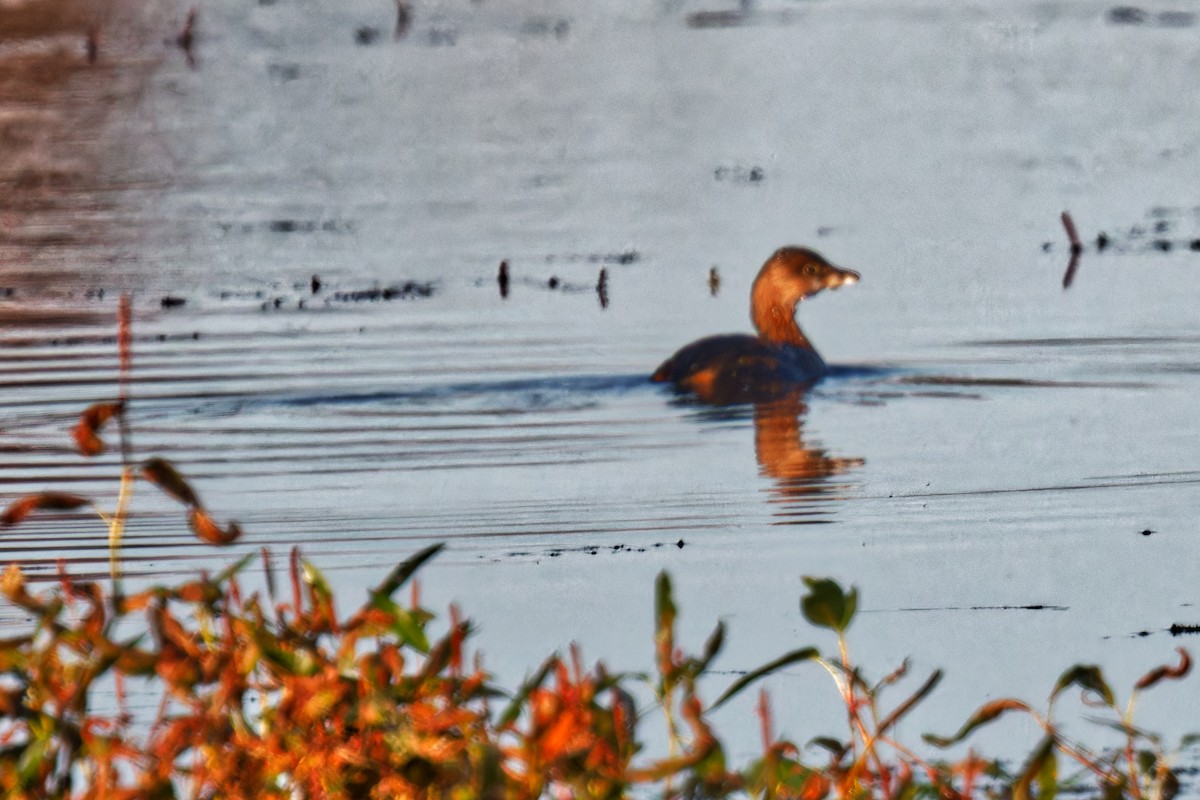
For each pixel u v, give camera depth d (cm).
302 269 3225
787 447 2009
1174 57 5669
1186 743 919
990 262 3144
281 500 1833
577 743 791
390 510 1795
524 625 1435
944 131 4697
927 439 2038
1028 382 2294
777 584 1555
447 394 2280
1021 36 6181
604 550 1656
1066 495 1811
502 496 1834
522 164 4400
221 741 784
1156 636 1409
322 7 7212
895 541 1670
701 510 1775
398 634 826
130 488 1912
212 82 5719
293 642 812
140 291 3062
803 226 3553
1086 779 1095
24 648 1024
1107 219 3516
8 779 791
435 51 6300
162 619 792
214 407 2244
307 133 4919
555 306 2833
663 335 2616
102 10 7156
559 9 7238
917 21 6606
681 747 879
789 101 5247
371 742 784
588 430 2102
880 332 2627
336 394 2289
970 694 1285
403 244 3441
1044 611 1474
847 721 1224
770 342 2378
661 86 5553
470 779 751
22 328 2783
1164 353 2430
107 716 1196
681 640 1405
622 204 3831
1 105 5422
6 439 2116
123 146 4766
